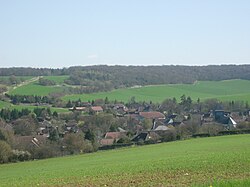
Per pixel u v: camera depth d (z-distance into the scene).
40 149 77.88
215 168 32.53
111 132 102.62
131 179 30.48
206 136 89.56
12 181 40.00
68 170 46.72
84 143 83.50
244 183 19.03
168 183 26.31
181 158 46.16
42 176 42.28
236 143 66.88
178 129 92.50
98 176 35.09
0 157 72.19
